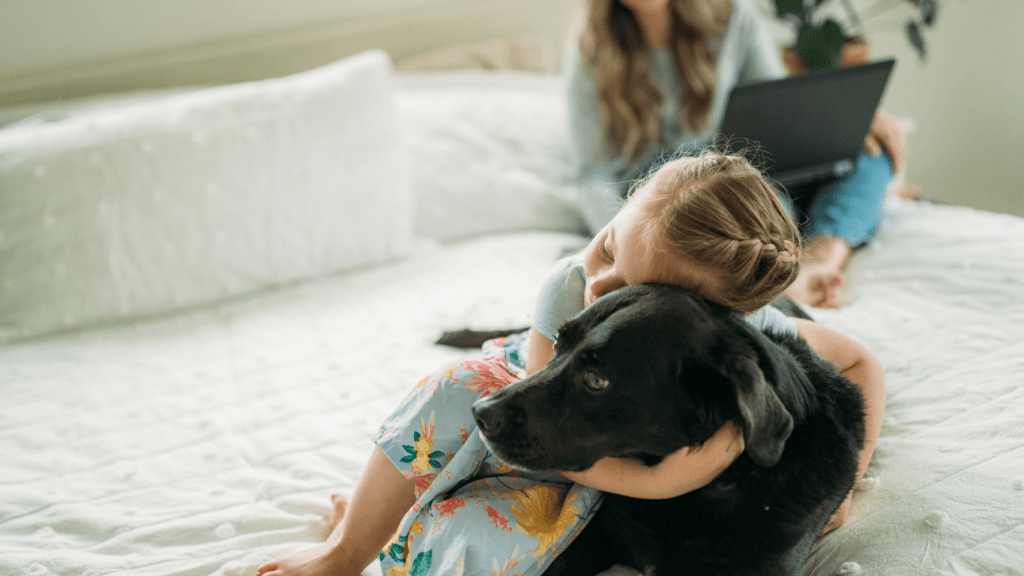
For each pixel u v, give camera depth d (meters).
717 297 0.89
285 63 2.73
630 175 2.23
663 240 0.88
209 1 2.60
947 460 1.04
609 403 0.83
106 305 1.89
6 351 1.75
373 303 1.92
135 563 1.03
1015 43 2.81
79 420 1.43
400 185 2.20
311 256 2.08
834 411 0.92
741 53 2.29
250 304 2.00
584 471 0.90
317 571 0.96
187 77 2.62
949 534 0.92
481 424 0.84
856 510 1.03
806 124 1.78
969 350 1.30
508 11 2.91
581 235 2.37
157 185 1.92
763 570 0.86
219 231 1.98
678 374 0.82
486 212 2.36
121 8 2.50
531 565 0.90
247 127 2.01
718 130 1.75
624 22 2.19
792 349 0.98
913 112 3.11
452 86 2.62
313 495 1.18
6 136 1.90
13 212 1.82
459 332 1.58
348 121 2.12
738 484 0.87
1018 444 1.02
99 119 1.96
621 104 2.20
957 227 1.81
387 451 0.93
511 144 2.46
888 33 3.04
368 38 2.80
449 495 0.94
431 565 0.87
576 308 1.02
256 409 1.44
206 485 1.22
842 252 1.77
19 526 1.12
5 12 2.37
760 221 0.89
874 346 1.40
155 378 1.59
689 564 0.88
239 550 1.05
